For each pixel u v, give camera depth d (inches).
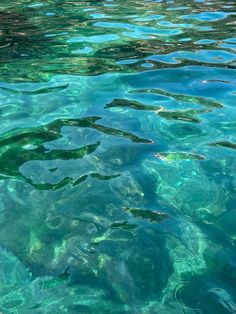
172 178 128.0
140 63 236.7
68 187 123.1
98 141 149.2
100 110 175.5
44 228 107.3
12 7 391.2
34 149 143.3
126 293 88.4
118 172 130.9
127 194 120.7
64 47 266.1
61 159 137.3
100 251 99.8
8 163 134.6
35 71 223.3
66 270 94.4
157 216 112.0
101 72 222.2
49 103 181.6
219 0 439.8
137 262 96.7
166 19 347.9
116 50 260.4
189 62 238.7
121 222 109.7
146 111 174.9
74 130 157.2
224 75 217.9
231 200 118.3
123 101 185.0
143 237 104.3
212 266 95.6
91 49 262.2
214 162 136.8
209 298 86.9
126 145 146.7
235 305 85.0
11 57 246.7
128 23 331.6
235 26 323.9
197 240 103.6
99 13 368.5
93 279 92.0
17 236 104.6
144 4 412.2
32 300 86.3
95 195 120.0
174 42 279.7
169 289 89.4
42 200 117.6
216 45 273.0
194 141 150.5
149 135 154.6
